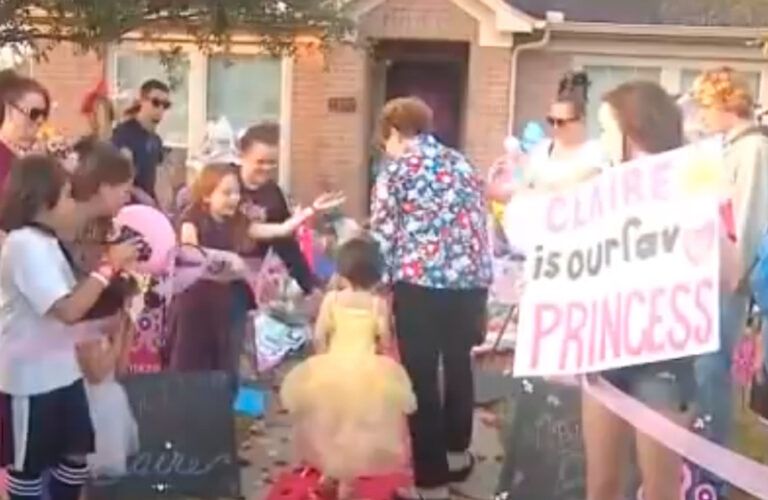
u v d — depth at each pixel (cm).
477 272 555
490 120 1555
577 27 1552
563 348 372
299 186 1555
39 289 417
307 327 743
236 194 630
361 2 1522
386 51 1593
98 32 877
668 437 381
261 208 646
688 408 387
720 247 375
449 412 571
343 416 550
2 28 873
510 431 522
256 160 642
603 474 399
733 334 426
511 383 671
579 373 377
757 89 1548
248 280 632
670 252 359
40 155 454
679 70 1576
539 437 512
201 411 545
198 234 624
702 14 1546
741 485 381
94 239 446
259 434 658
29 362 424
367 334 558
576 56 1580
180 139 1538
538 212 380
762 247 438
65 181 431
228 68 1530
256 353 713
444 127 1614
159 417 539
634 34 1557
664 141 380
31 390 425
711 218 355
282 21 1047
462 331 557
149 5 927
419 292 543
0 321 425
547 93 1580
